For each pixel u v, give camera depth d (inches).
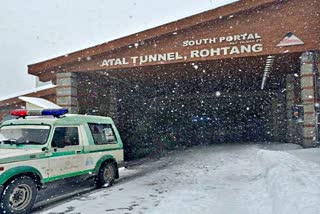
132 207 265.6
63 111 331.9
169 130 1309.1
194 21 643.5
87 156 346.9
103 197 310.2
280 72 871.7
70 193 337.4
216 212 239.0
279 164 366.3
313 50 613.6
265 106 1392.7
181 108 1384.1
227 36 642.2
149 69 748.6
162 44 673.6
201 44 653.9
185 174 442.3
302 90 640.4
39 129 311.0
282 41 621.9
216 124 1493.6
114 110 957.2
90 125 368.8
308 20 614.5
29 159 274.1
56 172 302.5
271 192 270.1
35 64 713.0
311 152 536.1
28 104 658.8
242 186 333.1
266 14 626.8
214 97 1291.8
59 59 705.0
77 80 746.8
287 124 948.6
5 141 301.7
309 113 633.6
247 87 1165.1
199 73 853.8
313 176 276.4
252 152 668.1
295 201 198.5
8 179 252.2
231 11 624.7
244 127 1482.5
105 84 940.6
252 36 631.2
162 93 1262.3
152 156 786.8
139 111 1187.9
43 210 269.7
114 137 409.1
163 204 266.7
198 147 1021.8
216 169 472.7
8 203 248.2
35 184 271.4
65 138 323.9
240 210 241.8
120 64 694.5
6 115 808.9
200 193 305.7
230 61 693.3
